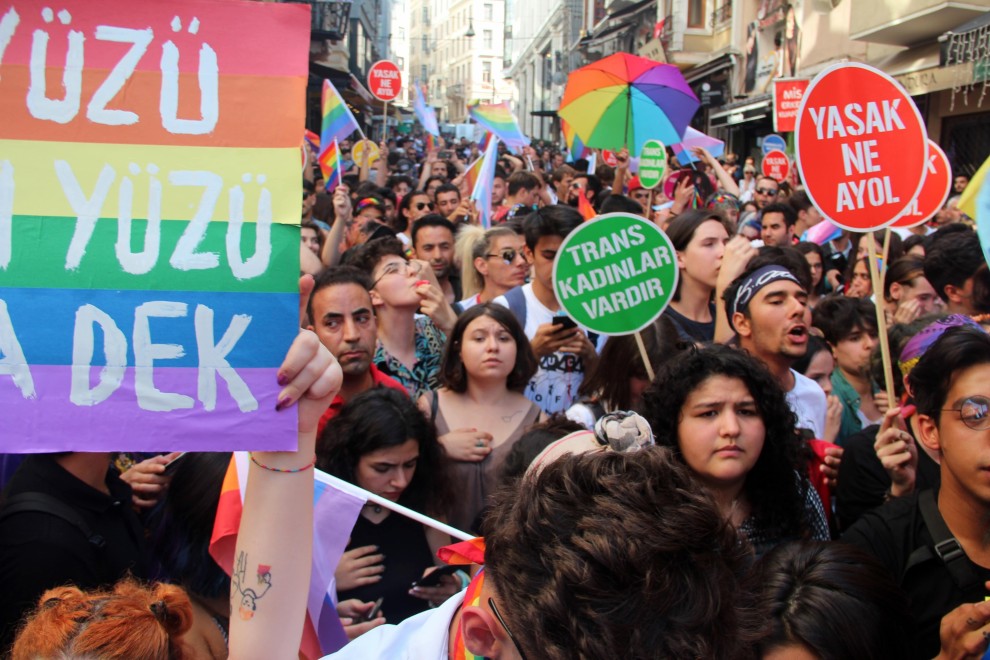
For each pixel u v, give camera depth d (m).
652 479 1.13
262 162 1.47
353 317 3.51
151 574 2.41
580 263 3.21
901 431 2.60
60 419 1.41
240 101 1.47
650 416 2.53
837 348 3.91
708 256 4.27
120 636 1.49
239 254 1.46
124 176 1.44
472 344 3.43
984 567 2.08
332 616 2.14
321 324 3.50
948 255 3.99
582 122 7.89
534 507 1.10
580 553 1.02
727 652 1.04
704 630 1.01
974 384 2.04
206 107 1.46
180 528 2.29
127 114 1.45
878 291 2.90
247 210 1.46
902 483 2.58
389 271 4.29
